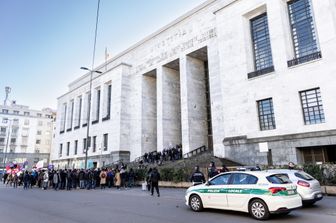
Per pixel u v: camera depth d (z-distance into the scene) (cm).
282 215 905
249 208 865
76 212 992
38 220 841
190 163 2517
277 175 880
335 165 1435
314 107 1967
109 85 4428
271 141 2123
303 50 2148
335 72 1861
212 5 3095
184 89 3266
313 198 1011
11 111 8081
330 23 1936
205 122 3350
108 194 1719
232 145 2398
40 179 2542
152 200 1358
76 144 4997
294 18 2258
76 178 2306
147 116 3912
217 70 2889
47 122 8550
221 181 972
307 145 1917
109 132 4056
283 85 2136
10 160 7488
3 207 1141
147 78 4059
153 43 3872
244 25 2544
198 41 3180
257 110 2305
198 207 1000
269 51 2378
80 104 5238
